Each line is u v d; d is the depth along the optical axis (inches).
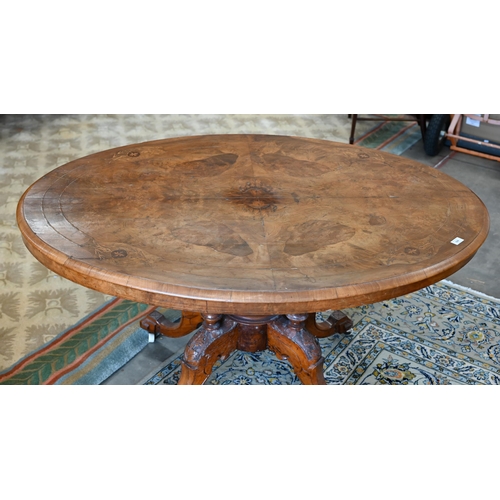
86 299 113.7
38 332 105.0
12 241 128.0
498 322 110.7
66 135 177.3
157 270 69.3
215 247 74.0
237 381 97.5
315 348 86.0
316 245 75.1
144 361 100.6
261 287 67.0
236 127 187.8
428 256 73.9
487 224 81.8
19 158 162.1
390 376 98.7
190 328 101.0
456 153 175.0
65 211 80.1
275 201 84.8
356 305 68.6
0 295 113.1
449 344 105.6
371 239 76.8
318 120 194.1
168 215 80.3
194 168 93.4
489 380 98.1
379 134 185.2
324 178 92.0
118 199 83.6
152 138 178.2
